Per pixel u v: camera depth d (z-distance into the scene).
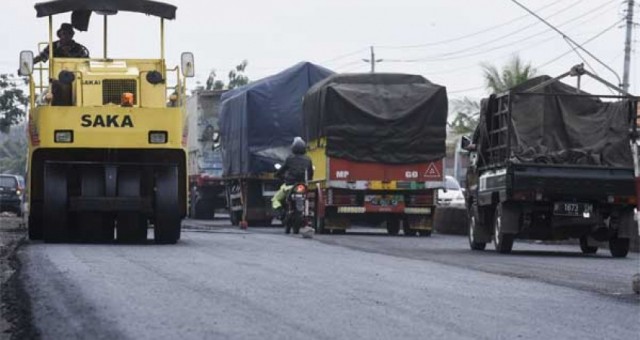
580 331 9.42
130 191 20.69
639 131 22.50
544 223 22.83
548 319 10.17
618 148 22.91
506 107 23.30
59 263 15.30
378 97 31.55
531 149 22.75
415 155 31.64
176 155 21.39
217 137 46.28
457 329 9.31
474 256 20.80
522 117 23.02
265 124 37.22
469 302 11.43
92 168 20.77
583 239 23.64
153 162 21.28
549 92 23.19
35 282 12.64
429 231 32.22
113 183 20.62
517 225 22.52
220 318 9.70
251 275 13.95
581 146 23.12
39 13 21.72
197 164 47.00
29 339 8.66
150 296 11.27
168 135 20.69
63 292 11.59
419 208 31.81
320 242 24.17
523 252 23.52
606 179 22.19
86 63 21.97
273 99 37.34
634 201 22.22
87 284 12.38
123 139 20.55
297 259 17.38
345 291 12.23
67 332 8.89
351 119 31.42
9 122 71.00
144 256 17.05
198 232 28.30
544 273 16.03
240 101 38.41
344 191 31.47
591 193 22.19
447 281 13.95
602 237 22.75
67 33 22.25
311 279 13.62
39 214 21.56
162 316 9.77
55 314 9.91
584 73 23.28
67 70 21.67
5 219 44.12
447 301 11.47
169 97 21.91
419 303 11.20
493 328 9.43
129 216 21.31
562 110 23.20
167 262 15.85
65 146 20.41
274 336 8.71
